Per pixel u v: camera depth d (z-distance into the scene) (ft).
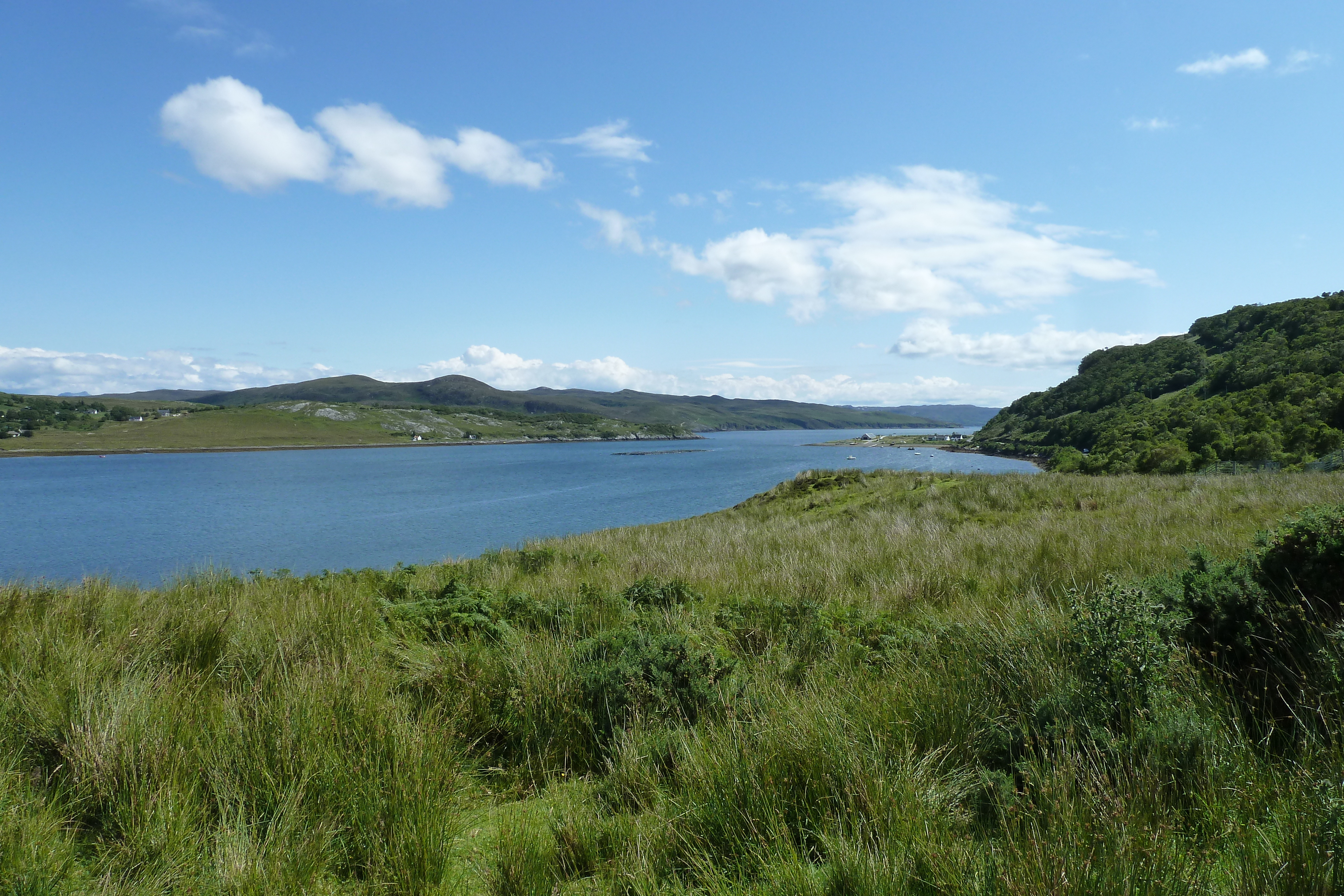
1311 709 8.89
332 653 13.85
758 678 12.82
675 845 8.20
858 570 27.02
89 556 99.76
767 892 7.16
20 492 222.89
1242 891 6.22
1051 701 9.95
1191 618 11.50
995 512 46.65
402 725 10.29
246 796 8.83
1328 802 6.62
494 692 12.67
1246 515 32.19
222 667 13.66
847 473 76.95
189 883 7.30
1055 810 7.33
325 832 8.18
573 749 11.36
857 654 14.85
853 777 8.61
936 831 7.70
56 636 14.34
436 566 33.40
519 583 28.35
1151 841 6.76
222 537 119.03
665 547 40.19
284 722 9.83
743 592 23.18
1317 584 11.48
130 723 9.78
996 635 12.92
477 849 8.72
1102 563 22.81
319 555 98.43
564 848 8.49
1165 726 8.84
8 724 10.15
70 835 8.10
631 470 306.96
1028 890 6.26
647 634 14.70
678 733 10.42
